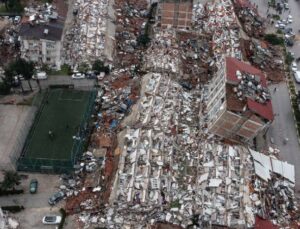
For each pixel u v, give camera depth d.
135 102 104.94
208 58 127.25
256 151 98.44
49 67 113.94
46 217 79.62
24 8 127.62
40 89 108.19
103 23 127.69
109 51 121.31
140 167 86.88
